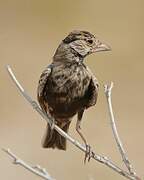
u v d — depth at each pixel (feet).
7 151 32.12
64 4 85.56
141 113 70.08
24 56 78.28
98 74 76.48
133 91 74.08
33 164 60.23
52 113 37.04
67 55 36.76
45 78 36.40
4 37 81.51
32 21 84.23
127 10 86.43
